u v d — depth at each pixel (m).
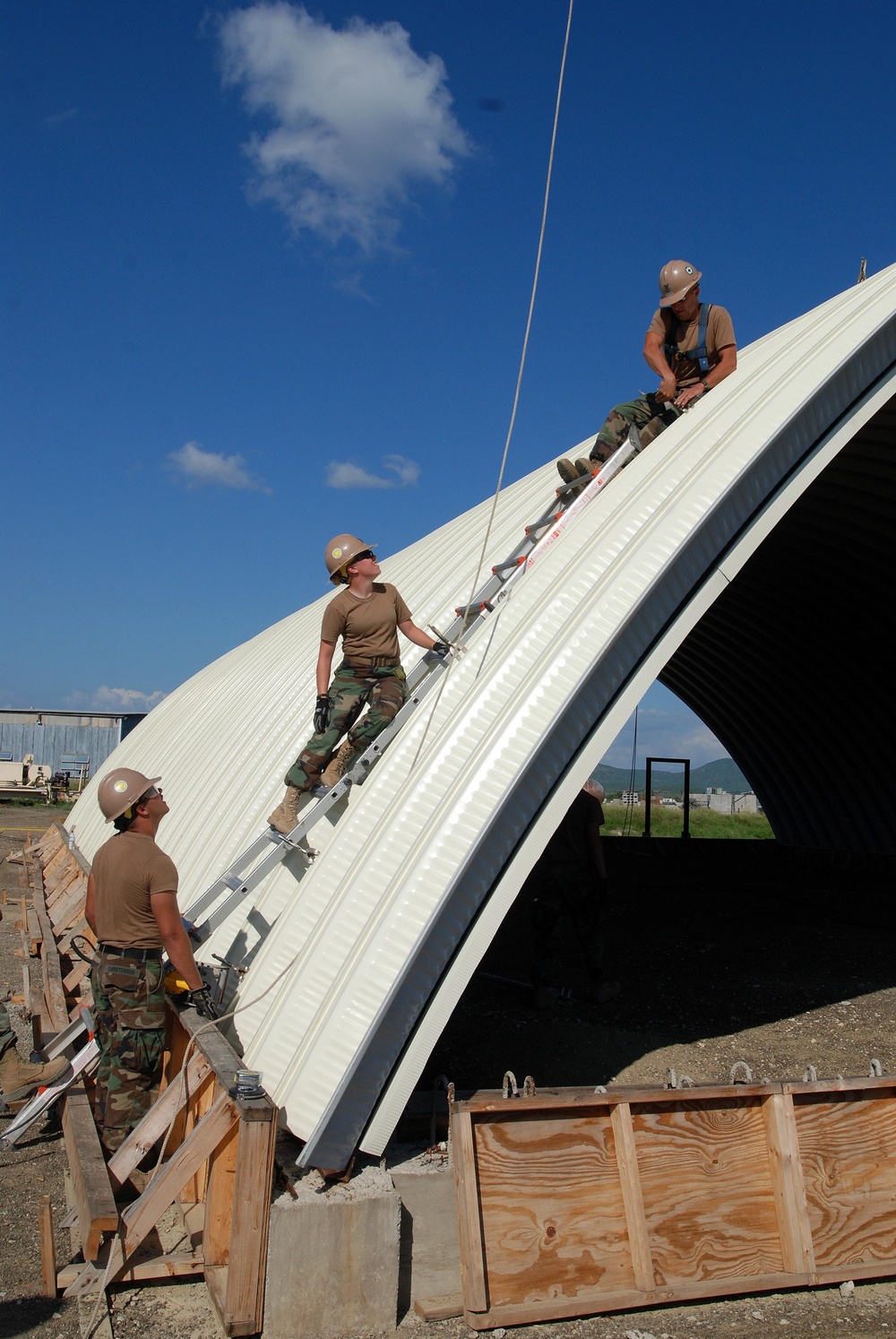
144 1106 4.47
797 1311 4.00
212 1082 4.29
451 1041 6.54
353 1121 3.96
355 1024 3.99
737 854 20.52
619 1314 3.92
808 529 13.01
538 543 5.90
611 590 4.73
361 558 4.94
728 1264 4.09
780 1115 4.32
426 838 4.30
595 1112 4.10
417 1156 4.23
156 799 4.56
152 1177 3.99
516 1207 3.89
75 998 7.48
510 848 4.41
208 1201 4.00
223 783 8.77
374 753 4.87
